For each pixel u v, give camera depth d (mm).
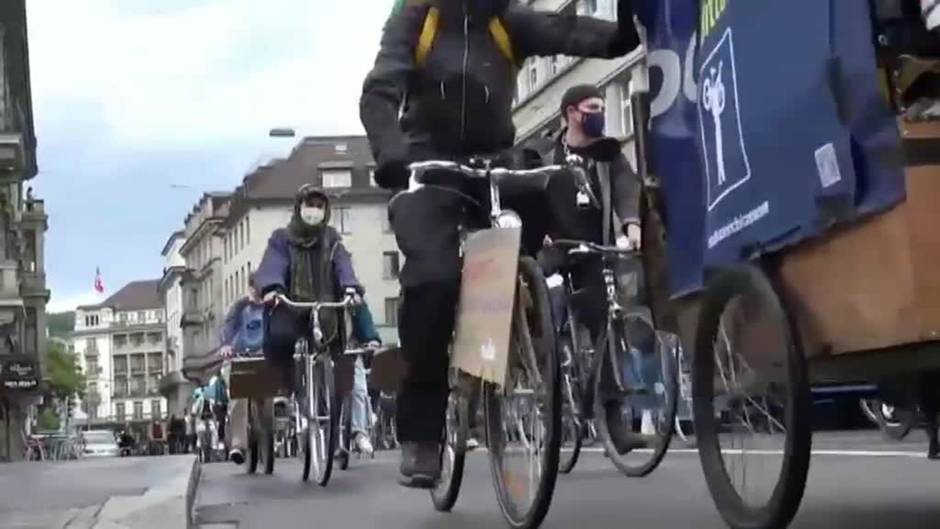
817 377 3883
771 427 3805
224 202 104875
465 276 4945
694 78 4359
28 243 71312
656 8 4621
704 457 4242
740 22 3889
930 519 4699
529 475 4660
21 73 55781
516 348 4715
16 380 53156
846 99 3266
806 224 3486
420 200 4977
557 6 36844
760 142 3752
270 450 9867
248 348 10281
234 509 6531
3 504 5785
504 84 5133
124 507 5320
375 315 82938
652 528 4820
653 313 4848
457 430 5395
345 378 8445
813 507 5242
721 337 4105
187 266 119062
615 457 7301
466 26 5070
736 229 3955
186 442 50156
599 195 6758
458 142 5090
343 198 83312
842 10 3270
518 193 5133
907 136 3092
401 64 4965
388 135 4898
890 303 3174
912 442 9484
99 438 66000
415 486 5312
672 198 4539
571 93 7102
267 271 8875
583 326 7121
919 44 3172
